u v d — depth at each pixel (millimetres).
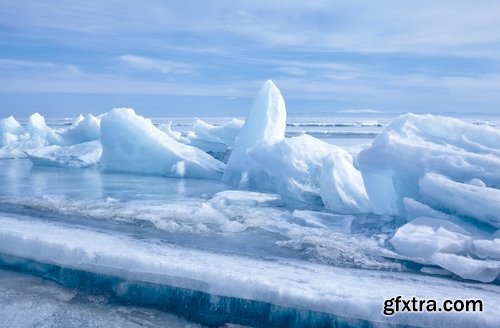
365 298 4031
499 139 6508
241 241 6223
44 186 10875
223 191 9656
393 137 7027
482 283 4723
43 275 5242
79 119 20875
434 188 6121
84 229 6496
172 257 5121
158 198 9312
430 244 5289
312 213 7633
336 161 8789
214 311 4371
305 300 4105
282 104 12422
